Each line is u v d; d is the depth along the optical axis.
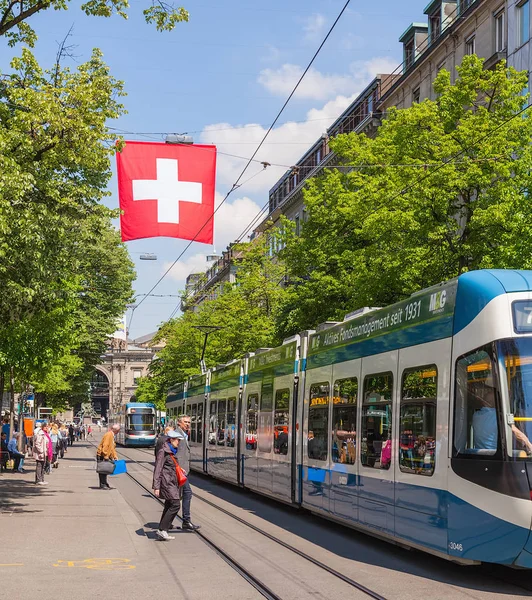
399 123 24.48
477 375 9.91
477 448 9.74
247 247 49.34
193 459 32.84
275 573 10.70
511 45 33.09
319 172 61.97
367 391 13.42
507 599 8.98
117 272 48.53
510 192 22.52
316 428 16.20
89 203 18.25
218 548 12.75
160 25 16.92
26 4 17.05
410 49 45.75
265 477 20.38
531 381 9.48
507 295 9.83
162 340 65.00
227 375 27.00
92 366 58.25
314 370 16.77
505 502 9.25
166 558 11.81
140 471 35.59
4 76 17.61
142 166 15.87
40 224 16.81
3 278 16.97
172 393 41.97
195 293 63.69
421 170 23.42
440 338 10.86
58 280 18.95
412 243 23.77
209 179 16.05
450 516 10.12
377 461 12.66
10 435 36.56
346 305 31.59
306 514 18.25
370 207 24.67
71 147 17.14
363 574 10.61
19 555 11.73
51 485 25.72
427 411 11.00
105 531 14.50
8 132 16.44
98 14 16.98
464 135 23.34
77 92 16.86
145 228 15.74
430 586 9.77
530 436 9.32
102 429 146.75
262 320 46.75
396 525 11.80
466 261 23.48
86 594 9.16
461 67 24.44
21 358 28.78
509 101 23.91
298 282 37.94
